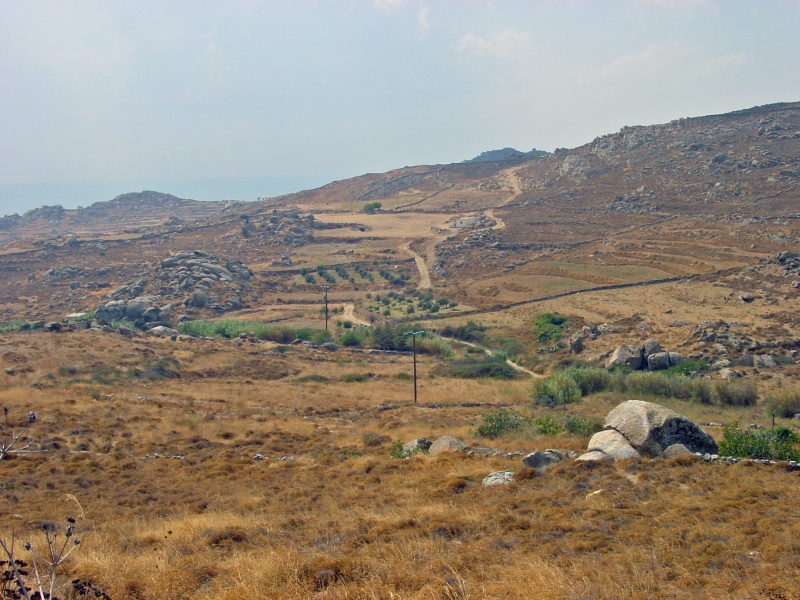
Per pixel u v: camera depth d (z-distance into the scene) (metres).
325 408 49.72
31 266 145.62
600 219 158.12
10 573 9.76
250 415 44.97
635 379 56.28
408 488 22.11
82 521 19.17
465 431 37.56
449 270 133.38
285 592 12.18
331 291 125.38
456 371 71.56
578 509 17.78
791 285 89.12
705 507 17.38
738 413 48.19
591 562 13.55
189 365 64.81
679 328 78.69
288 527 17.69
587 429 32.41
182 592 12.67
